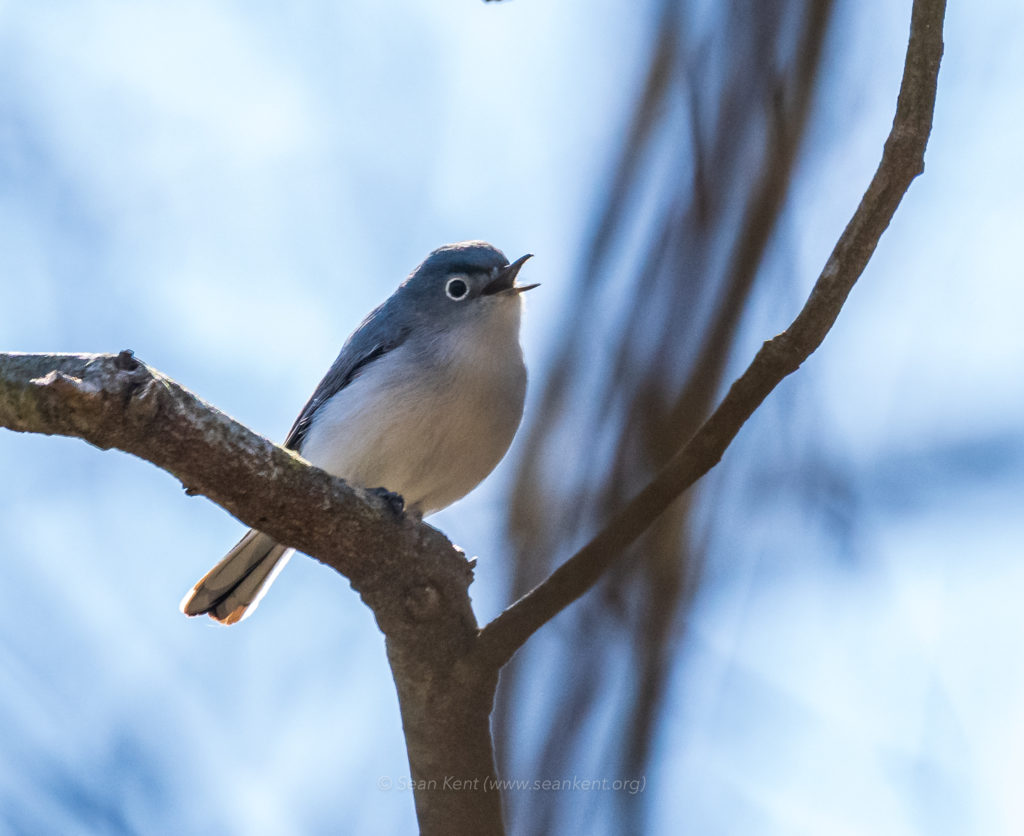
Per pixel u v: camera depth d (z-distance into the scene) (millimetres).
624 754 6625
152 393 6656
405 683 7461
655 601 6934
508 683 7023
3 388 6551
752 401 6770
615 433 7195
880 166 6887
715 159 7621
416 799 7668
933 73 6891
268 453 7176
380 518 7453
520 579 7207
